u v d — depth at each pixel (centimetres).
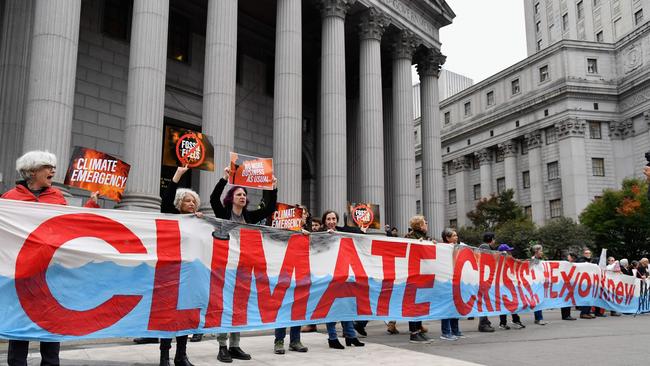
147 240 622
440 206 2584
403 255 915
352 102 2903
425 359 704
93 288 570
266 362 677
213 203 745
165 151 858
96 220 589
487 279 1090
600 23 5819
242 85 2644
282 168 1855
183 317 630
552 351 787
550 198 5006
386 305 874
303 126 2895
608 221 4081
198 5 2444
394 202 2391
